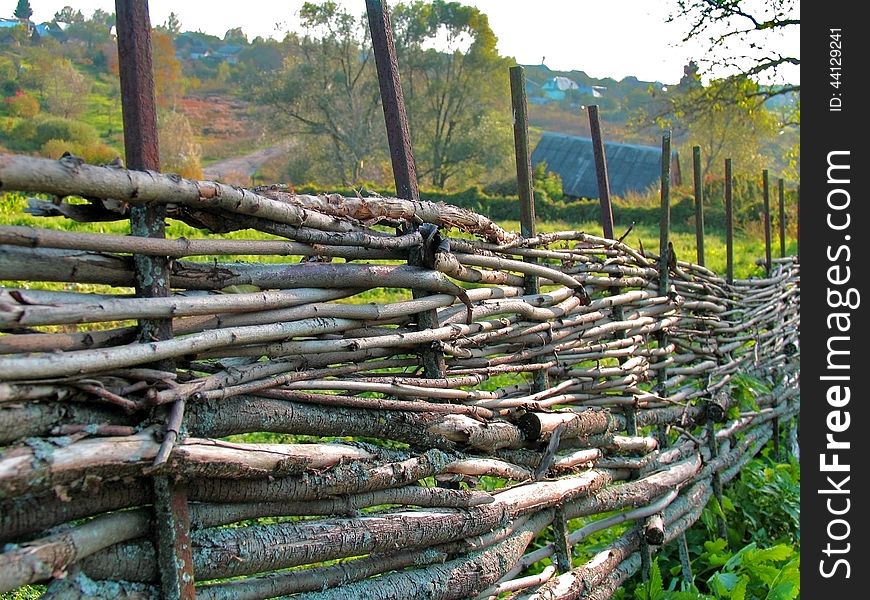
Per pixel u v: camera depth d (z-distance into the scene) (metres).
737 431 6.98
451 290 3.60
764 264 10.30
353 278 3.14
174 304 2.46
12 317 2.13
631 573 4.94
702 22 22.41
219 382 2.59
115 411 2.37
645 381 5.63
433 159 44.09
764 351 8.29
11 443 2.14
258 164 47.59
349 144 42.34
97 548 2.31
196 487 2.58
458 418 3.52
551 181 40.25
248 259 9.99
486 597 3.67
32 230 2.20
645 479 5.18
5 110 43.69
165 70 55.66
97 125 46.28
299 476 2.85
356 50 42.91
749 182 32.34
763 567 4.99
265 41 71.12
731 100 24.27
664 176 6.18
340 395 3.13
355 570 3.10
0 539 2.15
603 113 86.06
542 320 4.43
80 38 71.00
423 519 3.28
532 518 4.10
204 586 2.67
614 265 5.45
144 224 2.47
